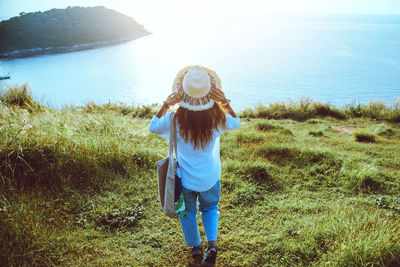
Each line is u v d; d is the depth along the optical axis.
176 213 2.24
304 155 5.34
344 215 2.98
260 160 5.18
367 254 2.36
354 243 2.46
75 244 2.61
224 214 3.29
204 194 2.31
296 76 170.50
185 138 2.11
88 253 2.53
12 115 5.27
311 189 4.18
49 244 2.56
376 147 7.02
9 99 7.77
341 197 3.93
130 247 2.67
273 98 107.19
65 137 4.39
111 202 3.43
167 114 2.15
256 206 3.52
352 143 7.41
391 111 12.48
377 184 4.41
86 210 3.24
